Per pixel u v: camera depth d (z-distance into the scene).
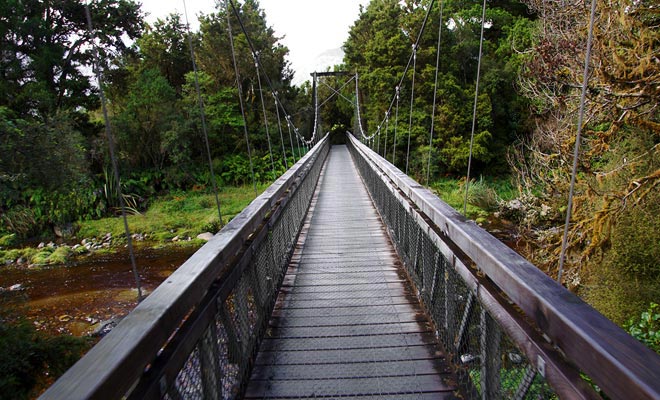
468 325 1.52
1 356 4.25
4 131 7.47
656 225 4.13
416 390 1.66
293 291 2.83
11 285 8.42
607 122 4.93
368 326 2.26
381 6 20.97
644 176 4.42
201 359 1.13
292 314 2.44
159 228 13.15
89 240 12.44
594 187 5.21
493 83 16.80
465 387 1.55
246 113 20.45
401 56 18.52
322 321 2.34
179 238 12.25
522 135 16.44
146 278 8.75
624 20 3.87
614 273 4.33
